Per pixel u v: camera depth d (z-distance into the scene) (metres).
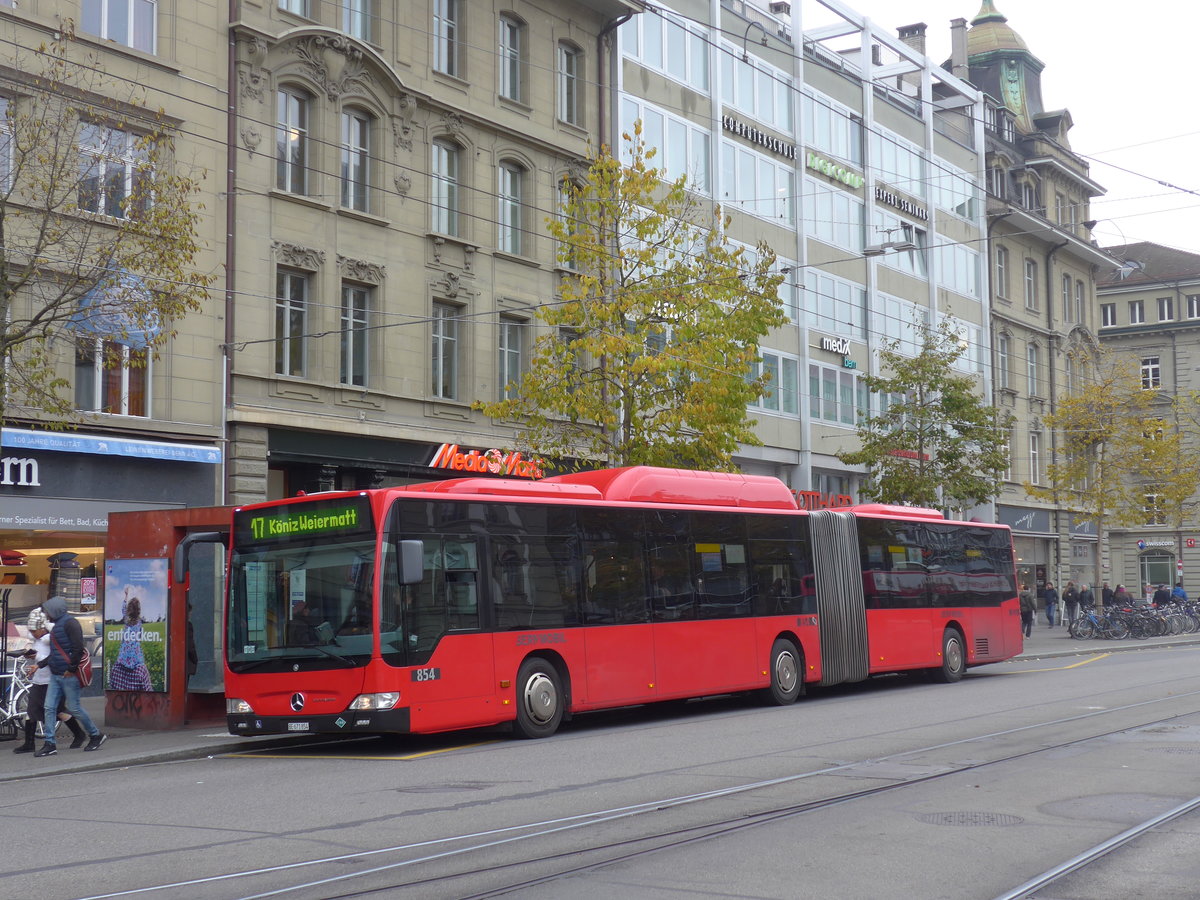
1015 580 28.44
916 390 39.31
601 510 18.25
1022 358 55.69
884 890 7.64
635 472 19.41
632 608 18.41
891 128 47.03
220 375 23.91
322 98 26.08
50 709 15.67
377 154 27.14
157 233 17.39
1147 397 49.03
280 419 24.59
